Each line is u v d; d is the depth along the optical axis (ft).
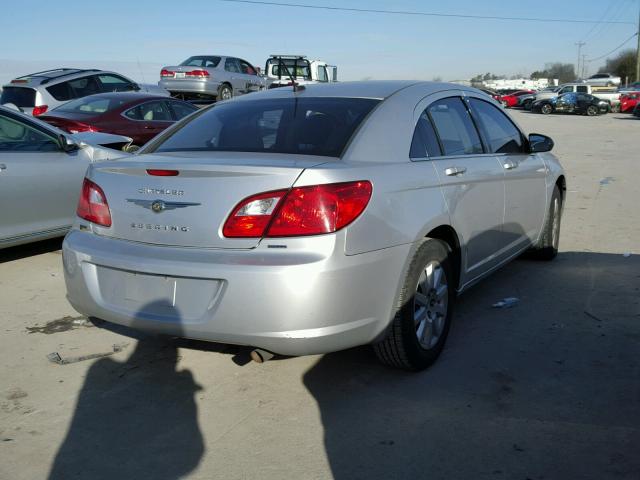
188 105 38.73
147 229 10.45
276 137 11.59
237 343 9.78
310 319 9.53
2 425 10.30
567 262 19.25
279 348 9.68
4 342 13.47
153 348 13.19
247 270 9.48
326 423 10.27
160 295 10.16
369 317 10.26
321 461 9.27
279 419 10.43
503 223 14.83
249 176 9.78
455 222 12.34
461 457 9.29
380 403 10.86
